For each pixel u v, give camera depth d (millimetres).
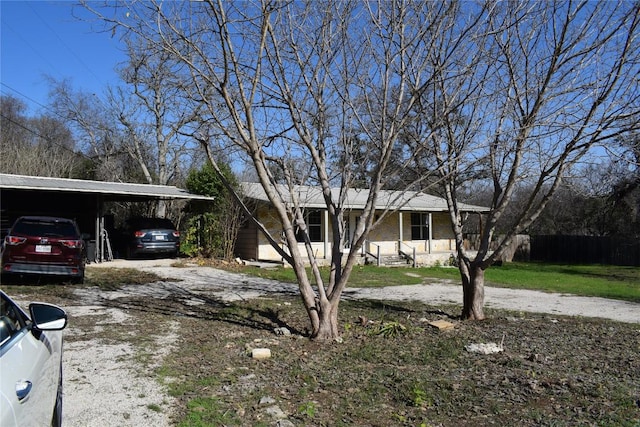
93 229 20781
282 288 13539
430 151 8555
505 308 11297
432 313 9930
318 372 5707
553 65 7355
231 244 20016
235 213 19906
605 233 33469
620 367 6137
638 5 6738
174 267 17500
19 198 19594
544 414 4574
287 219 7195
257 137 7730
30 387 2350
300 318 8805
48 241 11625
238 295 11906
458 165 8445
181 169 30297
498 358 6430
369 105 7434
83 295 10906
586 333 8250
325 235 21500
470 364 6137
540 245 32625
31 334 3082
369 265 22453
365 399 4902
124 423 4219
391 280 16984
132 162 32219
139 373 5555
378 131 7828
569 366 6133
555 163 7738
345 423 4336
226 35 6438
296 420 4367
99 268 16172
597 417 4504
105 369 5672
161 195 18125
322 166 7836
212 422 4266
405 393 5039
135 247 18797
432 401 4863
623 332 8461
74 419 4266
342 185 7875
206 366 5875
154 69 8641
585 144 7258
